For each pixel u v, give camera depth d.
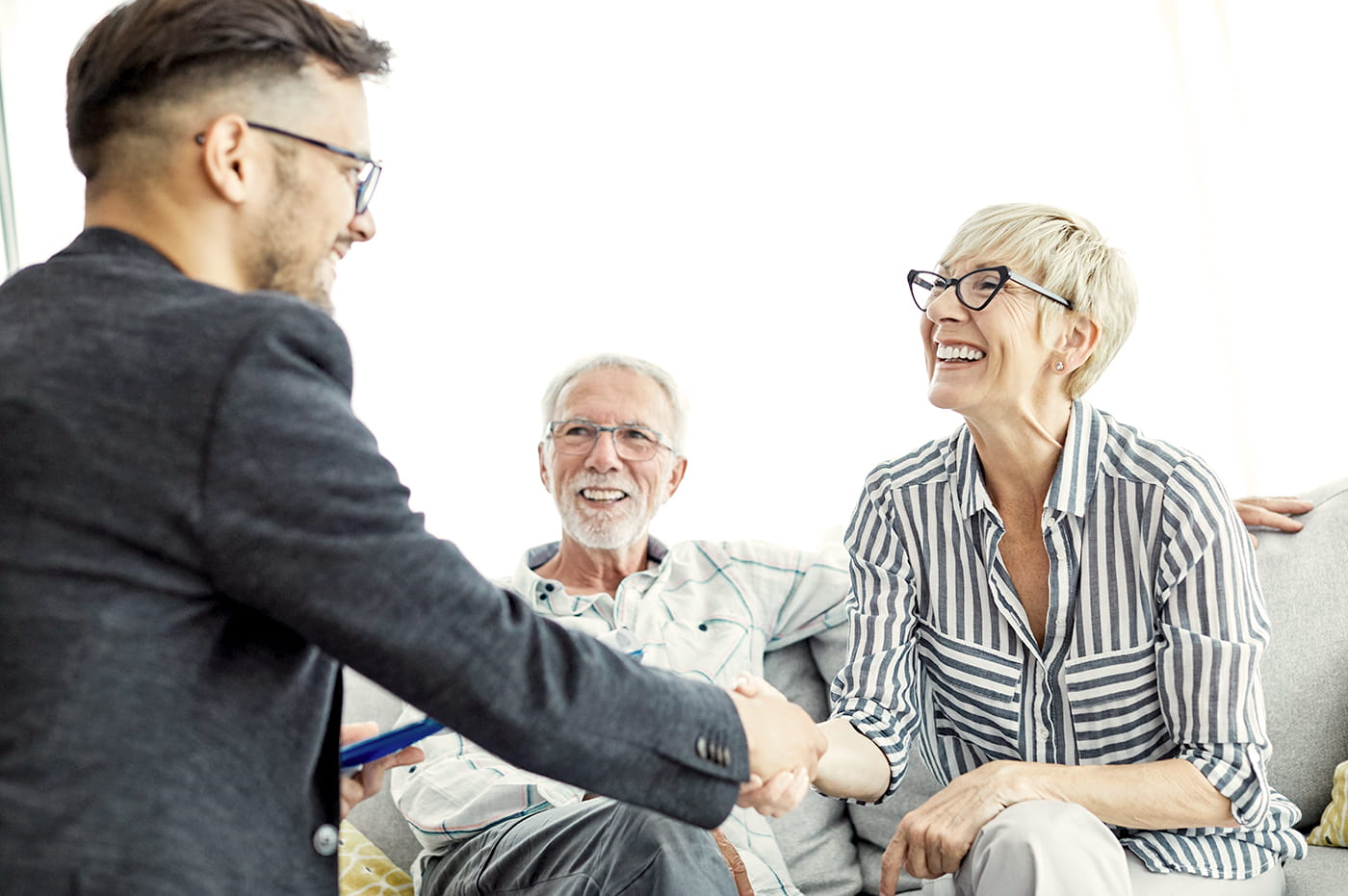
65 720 0.86
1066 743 1.70
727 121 3.13
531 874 1.54
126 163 1.02
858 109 3.19
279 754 0.95
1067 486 1.64
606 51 3.08
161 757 0.88
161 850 0.86
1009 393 1.63
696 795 1.08
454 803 1.80
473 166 2.97
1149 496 1.63
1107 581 1.65
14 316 0.95
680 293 3.08
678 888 1.37
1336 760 1.93
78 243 1.01
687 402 2.25
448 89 2.97
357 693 2.10
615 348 3.03
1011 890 1.42
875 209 3.17
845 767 1.61
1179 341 3.23
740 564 2.16
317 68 1.06
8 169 2.68
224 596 0.94
